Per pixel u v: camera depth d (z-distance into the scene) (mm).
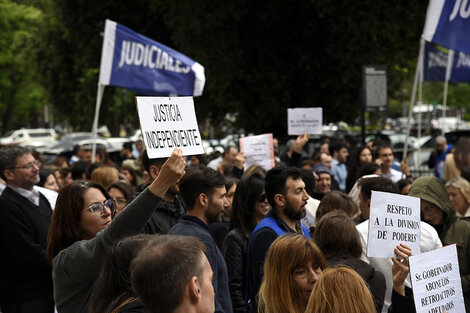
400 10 17672
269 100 18906
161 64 9469
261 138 8375
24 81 39438
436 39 7809
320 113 10148
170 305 2232
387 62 18984
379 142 9305
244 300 4941
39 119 62000
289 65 18906
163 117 3645
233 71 18375
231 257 4922
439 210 5305
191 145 3738
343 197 5309
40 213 5363
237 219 5086
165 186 3152
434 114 47969
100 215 3635
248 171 6637
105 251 3137
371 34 17438
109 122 35438
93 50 21656
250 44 18719
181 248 2285
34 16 23641
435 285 3209
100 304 2689
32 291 5215
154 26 20750
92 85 23766
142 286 2250
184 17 17891
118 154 23562
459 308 3281
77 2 20875
